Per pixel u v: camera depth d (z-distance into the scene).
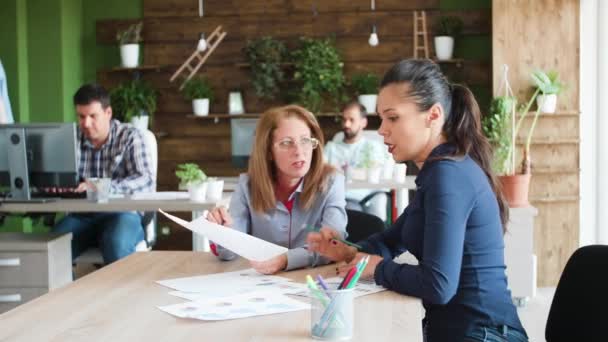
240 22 7.02
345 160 6.06
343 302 1.50
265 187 2.53
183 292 1.91
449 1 6.80
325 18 6.92
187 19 7.07
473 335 1.89
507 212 2.10
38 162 4.06
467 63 6.74
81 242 4.28
